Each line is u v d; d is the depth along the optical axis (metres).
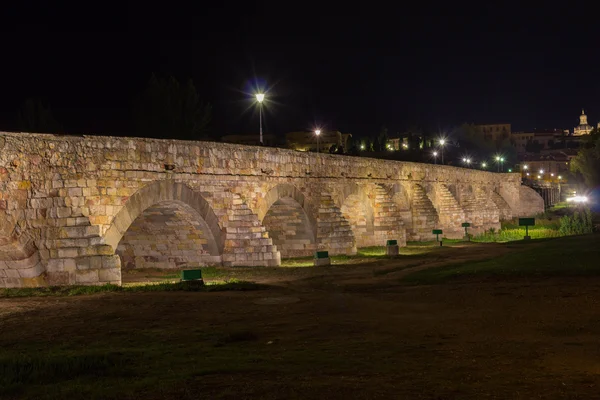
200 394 9.49
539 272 23.81
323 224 41.41
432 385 9.94
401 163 58.00
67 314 17.16
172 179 28.41
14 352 12.80
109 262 22.70
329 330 14.80
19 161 22.41
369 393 9.49
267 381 10.20
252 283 23.81
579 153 113.50
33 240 22.33
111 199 25.16
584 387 9.71
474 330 14.48
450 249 45.84
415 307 18.06
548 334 13.77
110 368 11.15
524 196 108.00
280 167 37.22
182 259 32.78
